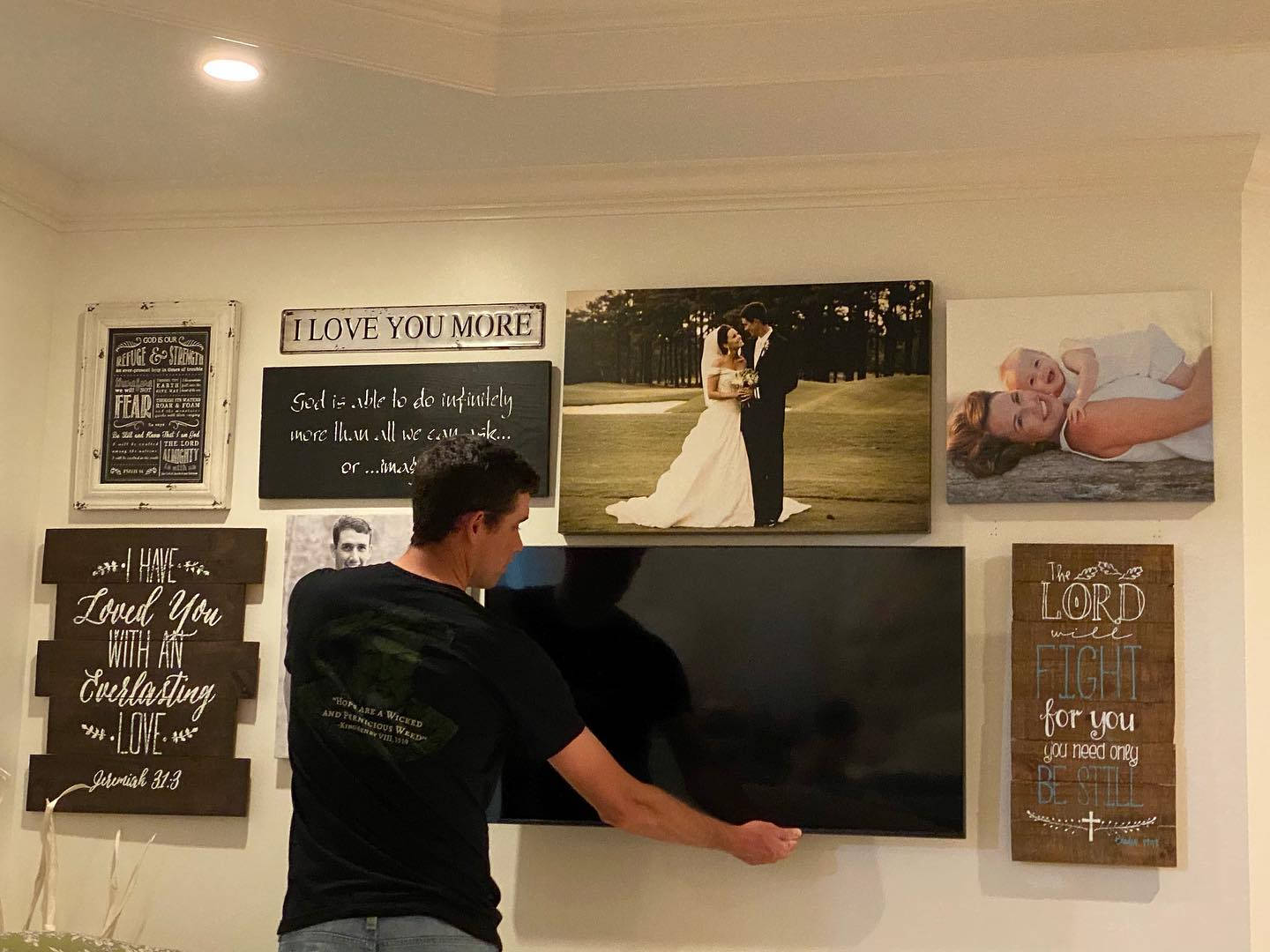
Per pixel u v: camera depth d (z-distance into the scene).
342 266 3.46
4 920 3.34
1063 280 3.13
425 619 2.43
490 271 3.39
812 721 3.06
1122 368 3.05
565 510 3.24
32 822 3.38
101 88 2.89
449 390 3.34
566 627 3.17
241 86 2.87
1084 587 3.01
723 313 3.23
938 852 3.04
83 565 3.44
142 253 3.54
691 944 3.11
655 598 3.15
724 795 3.07
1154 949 2.93
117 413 3.48
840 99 2.86
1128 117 2.92
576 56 2.84
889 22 2.73
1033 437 3.07
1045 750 2.99
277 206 3.47
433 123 3.05
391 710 2.38
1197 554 3.01
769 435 3.18
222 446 3.42
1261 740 3.11
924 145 3.11
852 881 3.06
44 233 3.51
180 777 3.32
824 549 3.10
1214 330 3.05
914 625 3.04
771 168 3.23
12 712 3.40
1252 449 3.16
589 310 3.29
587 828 3.17
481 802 2.45
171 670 3.36
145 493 3.44
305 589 2.54
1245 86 2.75
